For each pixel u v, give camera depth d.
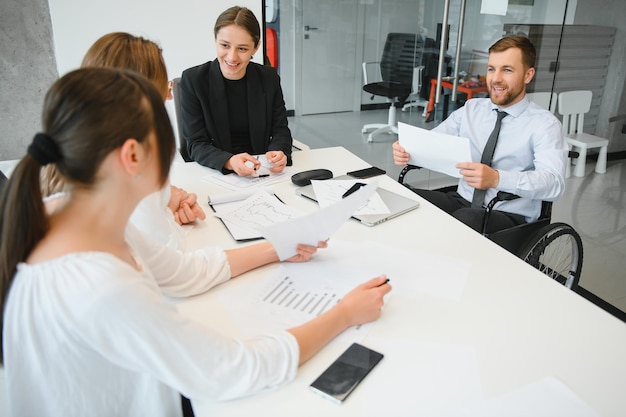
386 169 3.84
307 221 1.09
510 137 2.04
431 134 1.82
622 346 0.92
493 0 3.53
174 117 2.30
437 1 3.59
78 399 0.74
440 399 0.79
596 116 4.15
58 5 2.57
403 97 4.00
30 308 0.65
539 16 3.70
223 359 0.75
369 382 0.83
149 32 2.80
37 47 2.62
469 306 1.04
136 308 0.67
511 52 1.93
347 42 3.67
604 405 0.78
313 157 2.07
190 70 2.04
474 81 3.69
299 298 1.05
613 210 3.30
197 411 0.77
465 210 1.97
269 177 1.81
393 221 1.45
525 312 1.02
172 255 1.03
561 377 0.84
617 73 4.00
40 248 0.68
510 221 1.96
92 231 0.69
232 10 1.92
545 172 1.83
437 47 3.69
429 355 0.89
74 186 0.66
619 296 2.38
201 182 1.76
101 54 1.17
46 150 0.63
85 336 0.66
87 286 0.65
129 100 0.64
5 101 2.66
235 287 1.09
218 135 2.08
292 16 3.42
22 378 0.71
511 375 0.84
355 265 1.19
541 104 3.99
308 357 0.87
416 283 1.11
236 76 2.04
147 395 0.80
